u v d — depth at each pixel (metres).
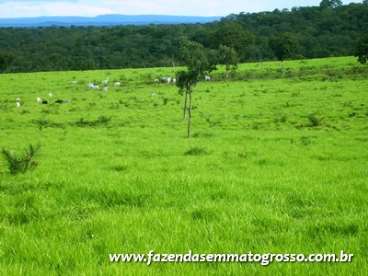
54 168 20.98
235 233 8.77
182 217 9.95
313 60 119.25
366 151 27.47
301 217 10.32
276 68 106.06
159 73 107.88
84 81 96.56
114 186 12.76
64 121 53.28
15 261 7.55
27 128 48.56
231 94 73.19
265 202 11.53
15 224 10.34
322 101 62.09
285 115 53.47
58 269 7.21
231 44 148.50
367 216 9.57
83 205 11.44
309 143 33.03
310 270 6.86
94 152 28.98
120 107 63.75
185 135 41.81
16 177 16.67
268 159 23.41
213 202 11.20
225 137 38.72
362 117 49.88
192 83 41.25
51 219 10.25
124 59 176.50
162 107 62.38
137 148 30.95
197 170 19.47
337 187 13.48
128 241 8.39
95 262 7.31
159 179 14.08
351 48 167.25
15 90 84.88
